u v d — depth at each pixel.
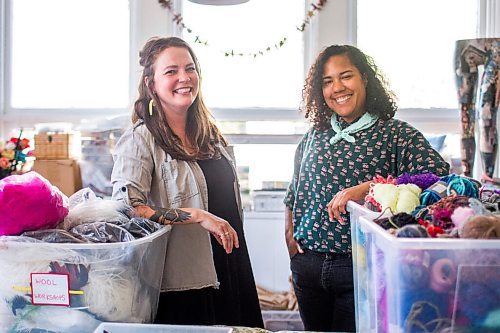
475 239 0.76
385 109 1.82
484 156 3.09
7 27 3.87
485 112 3.06
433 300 0.76
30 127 3.89
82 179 3.36
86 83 3.91
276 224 3.70
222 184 1.78
